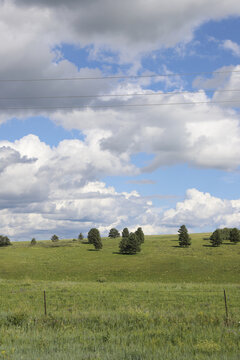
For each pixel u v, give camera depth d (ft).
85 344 46.14
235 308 79.41
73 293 111.75
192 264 314.35
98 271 301.02
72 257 405.39
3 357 39.01
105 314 68.03
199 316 64.28
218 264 309.63
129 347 43.88
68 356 40.29
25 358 39.55
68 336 51.13
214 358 38.24
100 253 436.35
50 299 98.78
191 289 126.52
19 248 517.96
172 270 292.81
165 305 85.30
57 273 299.99
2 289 127.24
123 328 57.67
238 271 277.23
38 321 62.80
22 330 56.13
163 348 43.21
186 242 467.11
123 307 77.66
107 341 48.24
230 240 493.36
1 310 79.56
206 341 44.93
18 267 331.16
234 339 48.32
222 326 56.34
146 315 64.59
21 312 67.00
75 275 288.71
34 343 47.21
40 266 337.31
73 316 66.18
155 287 135.85
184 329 54.49
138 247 419.95
